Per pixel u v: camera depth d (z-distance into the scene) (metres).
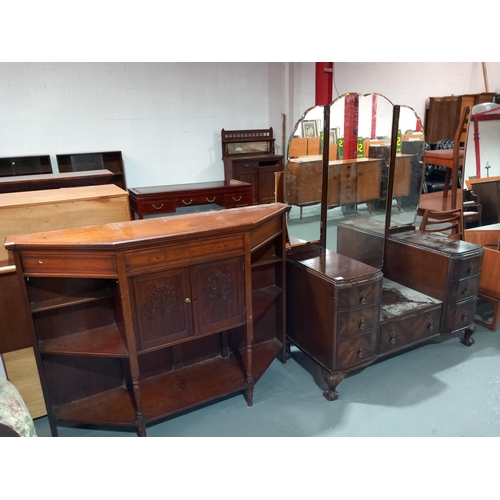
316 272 2.13
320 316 2.15
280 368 2.48
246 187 4.67
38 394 2.01
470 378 2.34
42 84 4.27
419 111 6.30
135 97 4.71
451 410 2.08
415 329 2.39
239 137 5.29
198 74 4.98
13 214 1.88
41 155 4.30
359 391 2.25
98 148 4.68
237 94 5.27
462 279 2.45
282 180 2.47
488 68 6.54
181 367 2.25
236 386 2.10
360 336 2.13
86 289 1.86
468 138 3.46
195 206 4.83
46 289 1.76
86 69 4.41
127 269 1.60
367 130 2.51
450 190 4.77
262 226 2.03
